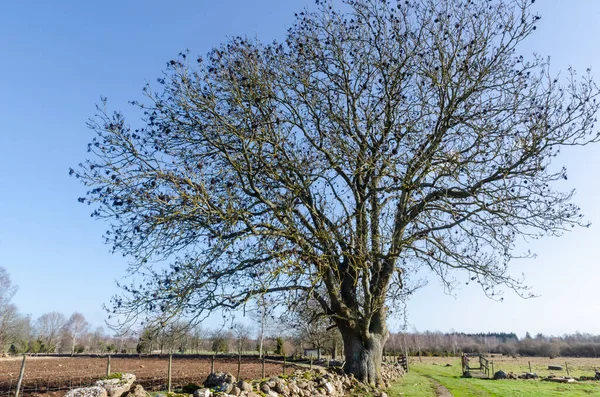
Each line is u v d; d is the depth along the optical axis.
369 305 15.23
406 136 15.46
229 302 12.73
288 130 14.73
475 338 120.31
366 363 15.80
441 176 15.19
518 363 52.03
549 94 14.39
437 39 15.61
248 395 10.54
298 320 17.39
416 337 80.75
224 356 44.09
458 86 15.00
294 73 16.23
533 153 14.02
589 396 18.84
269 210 13.70
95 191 11.63
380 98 15.95
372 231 14.61
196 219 12.85
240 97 14.04
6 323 66.75
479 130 14.65
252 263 12.92
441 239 15.06
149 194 11.84
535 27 14.70
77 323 95.56
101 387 10.34
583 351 79.12
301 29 16.69
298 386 12.95
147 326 11.88
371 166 14.57
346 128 15.82
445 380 25.31
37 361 40.31
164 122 13.98
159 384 17.83
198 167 12.52
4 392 16.56
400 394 16.20
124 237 12.20
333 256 13.84
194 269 12.46
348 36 16.61
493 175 14.79
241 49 15.15
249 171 13.32
